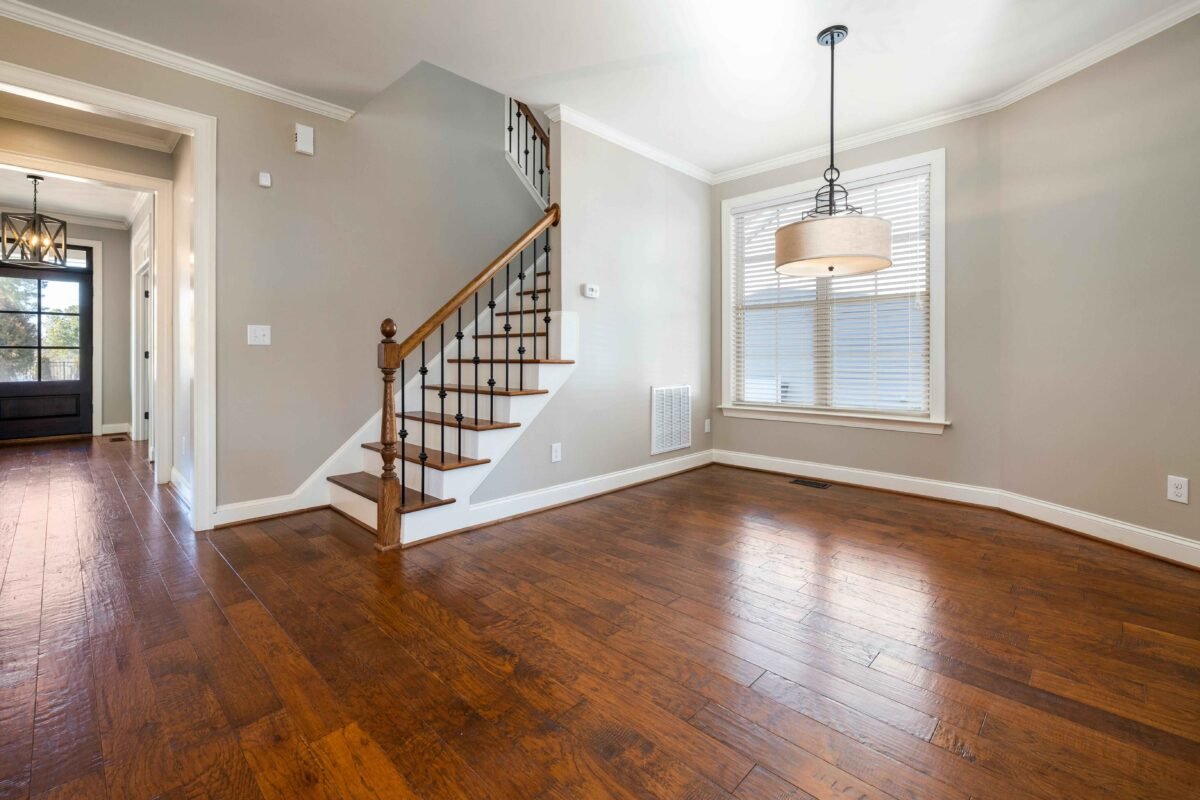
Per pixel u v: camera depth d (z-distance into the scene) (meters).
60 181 4.93
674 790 1.25
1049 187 3.11
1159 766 1.32
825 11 2.50
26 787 1.26
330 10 2.46
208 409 3.05
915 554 2.74
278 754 1.37
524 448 3.43
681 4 2.44
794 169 4.35
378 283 3.70
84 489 4.08
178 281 3.94
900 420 3.87
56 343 6.41
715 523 3.26
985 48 2.82
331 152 3.46
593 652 1.84
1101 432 2.90
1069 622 2.04
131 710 1.54
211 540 2.92
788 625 2.03
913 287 3.81
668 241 4.45
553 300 3.70
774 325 4.59
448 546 2.86
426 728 1.47
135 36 2.66
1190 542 2.55
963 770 1.31
